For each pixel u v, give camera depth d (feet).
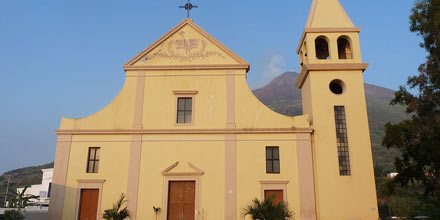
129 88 59.41
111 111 58.29
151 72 60.29
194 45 61.36
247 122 56.95
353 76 58.23
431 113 44.27
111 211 49.24
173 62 60.59
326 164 54.03
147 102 58.59
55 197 54.08
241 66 59.67
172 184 54.90
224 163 54.75
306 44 61.05
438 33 42.29
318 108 56.90
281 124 56.49
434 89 44.65
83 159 55.88
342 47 64.90
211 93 58.85
